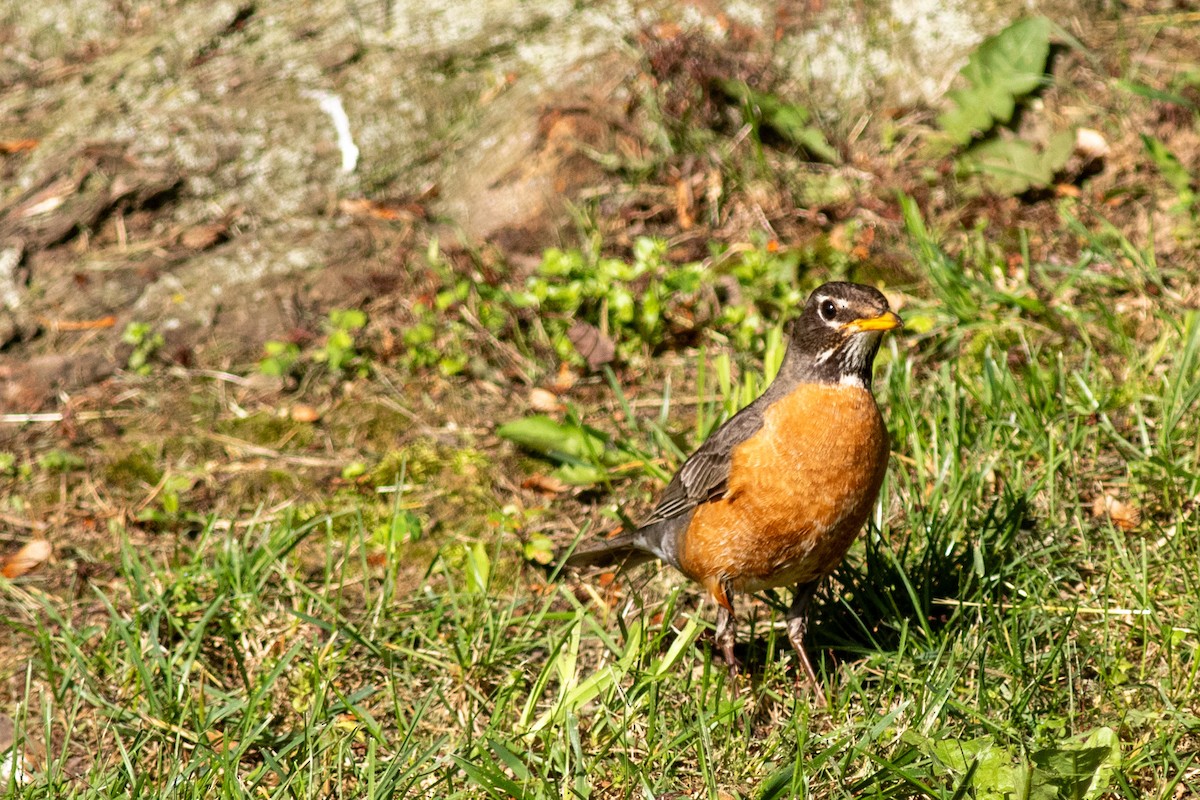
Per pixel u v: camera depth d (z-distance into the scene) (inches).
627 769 263.4
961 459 363.3
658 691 288.7
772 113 524.7
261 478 412.5
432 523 389.7
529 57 544.1
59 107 550.6
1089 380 394.9
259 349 470.6
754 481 292.2
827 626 323.3
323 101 534.0
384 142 526.9
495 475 410.6
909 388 392.5
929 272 450.6
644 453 403.9
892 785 254.7
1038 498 355.6
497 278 483.8
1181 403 368.5
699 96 525.0
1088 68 541.6
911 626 314.8
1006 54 518.3
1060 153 499.5
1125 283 441.1
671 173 514.6
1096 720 272.8
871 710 277.1
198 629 311.4
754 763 271.1
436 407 444.8
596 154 514.6
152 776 285.1
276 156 521.0
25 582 367.6
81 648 329.4
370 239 502.0
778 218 500.7
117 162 516.1
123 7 605.0
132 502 403.2
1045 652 296.5
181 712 296.5
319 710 287.4
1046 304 439.5
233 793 257.6
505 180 510.9
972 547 318.3
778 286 461.1
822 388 288.8
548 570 366.6
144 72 557.0
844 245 482.9
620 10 553.9
